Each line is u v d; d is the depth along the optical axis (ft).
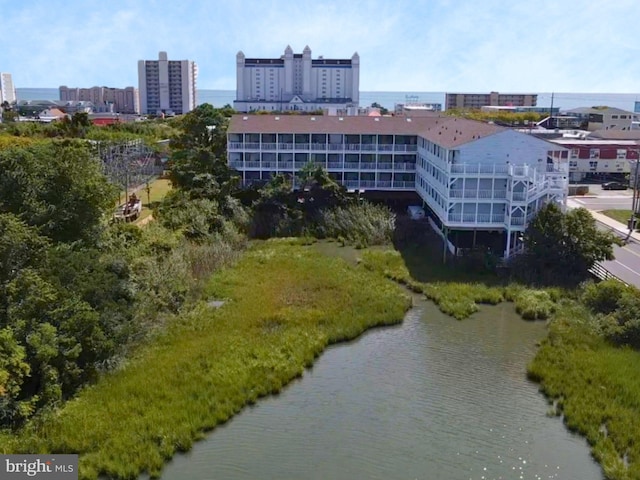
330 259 173.99
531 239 159.84
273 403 99.25
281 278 155.84
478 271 163.12
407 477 80.23
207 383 101.55
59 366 94.48
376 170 231.50
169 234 165.27
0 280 95.50
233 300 140.05
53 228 127.24
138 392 97.50
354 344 122.83
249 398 99.14
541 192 167.53
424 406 98.43
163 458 83.35
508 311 140.05
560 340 119.55
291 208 210.38
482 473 81.15
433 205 195.93
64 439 83.71
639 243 183.93
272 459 84.12
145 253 146.41
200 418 91.61
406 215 223.71
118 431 87.20
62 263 106.93
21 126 323.16
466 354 117.91
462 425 92.73
